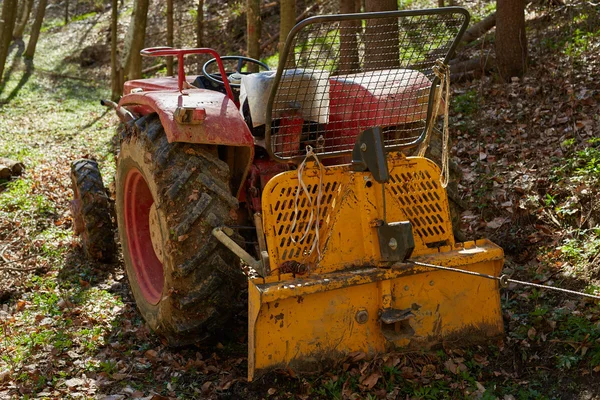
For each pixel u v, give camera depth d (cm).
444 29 372
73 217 548
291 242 347
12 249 590
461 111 780
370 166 335
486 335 380
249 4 950
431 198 373
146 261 452
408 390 348
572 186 532
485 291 377
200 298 366
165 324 384
